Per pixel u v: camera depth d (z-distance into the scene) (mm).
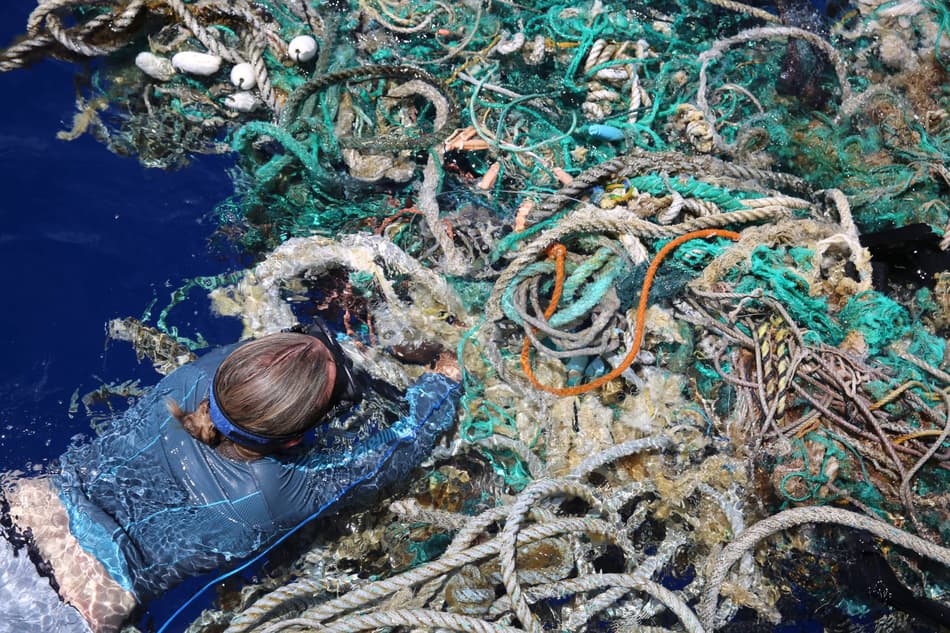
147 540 2637
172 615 2924
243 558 2836
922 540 2953
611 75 4219
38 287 3475
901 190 3955
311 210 3820
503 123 4082
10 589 2506
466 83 4223
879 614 3127
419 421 3084
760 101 4352
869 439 3193
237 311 3490
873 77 4484
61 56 3955
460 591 2904
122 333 3430
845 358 3270
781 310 3305
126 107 3957
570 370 3428
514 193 3898
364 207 3842
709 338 3418
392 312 3445
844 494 3131
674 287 3367
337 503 2895
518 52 4309
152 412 2756
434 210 3686
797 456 3143
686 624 2828
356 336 3580
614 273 3389
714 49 4328
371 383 3143
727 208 3666
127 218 3725
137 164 3842
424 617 2686
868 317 3340
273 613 2924
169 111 3943
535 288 3389
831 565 3137
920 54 4535
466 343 3383
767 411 3186
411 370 3432
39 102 3873
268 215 3818
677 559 3238
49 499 2676
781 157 4180
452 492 3252
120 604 2570
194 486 2641
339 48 4109
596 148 4113
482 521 2945
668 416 3279
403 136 3861
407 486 3191
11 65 3859
